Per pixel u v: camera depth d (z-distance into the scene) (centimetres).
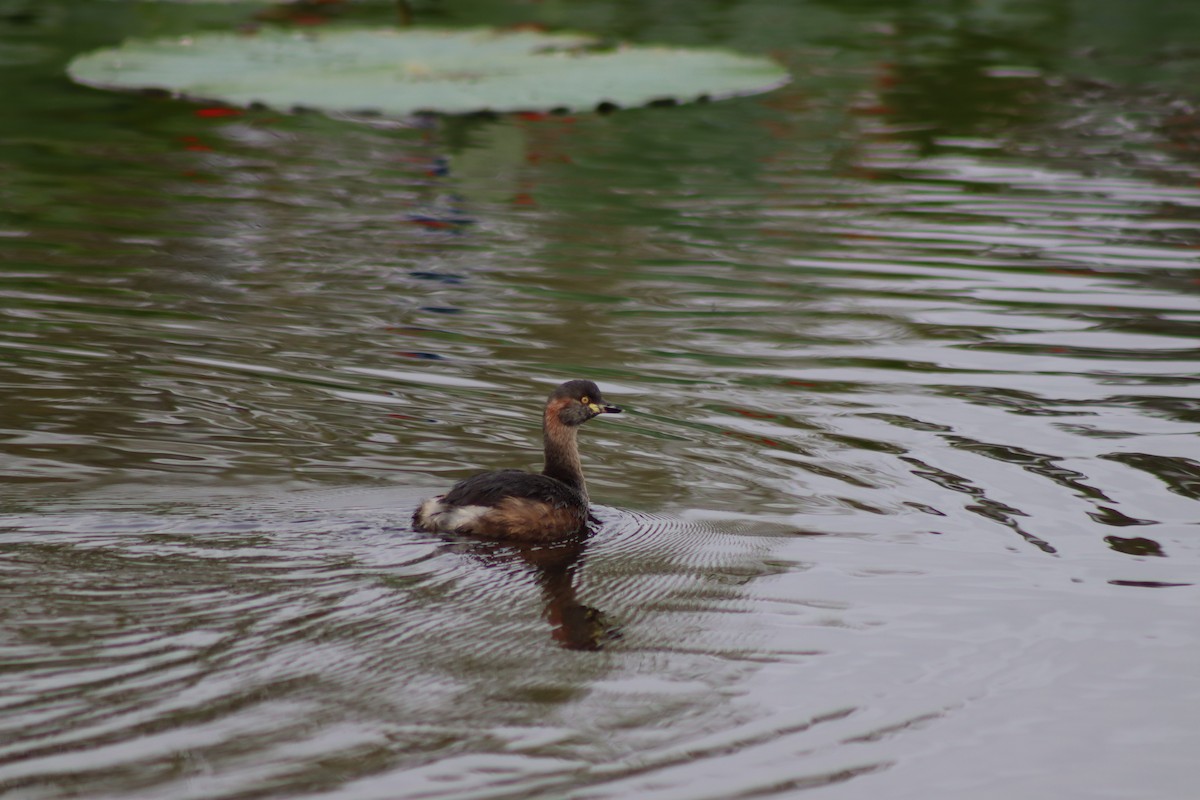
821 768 778
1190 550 1108
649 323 1700
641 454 1324
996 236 2089
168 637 885
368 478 1223
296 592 970
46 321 1620
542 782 747
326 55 2948
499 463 1279
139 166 2388
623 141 2681
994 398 1465
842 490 1238
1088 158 2544
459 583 1010
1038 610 1000
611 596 1007
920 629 966
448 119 2856
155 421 1334
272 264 1894
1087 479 1255
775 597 1015
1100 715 852
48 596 938
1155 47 3459
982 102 2944
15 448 1244
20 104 2769
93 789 711
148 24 3494
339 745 769
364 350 1577
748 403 1451
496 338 1631
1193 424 1384
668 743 796
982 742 816
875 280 1878
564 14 3703
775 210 2223
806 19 3753
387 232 2059
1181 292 1827
